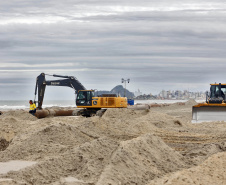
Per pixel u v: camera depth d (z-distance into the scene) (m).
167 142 24.36
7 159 16.39
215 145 20.94
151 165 15.28
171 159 16.64
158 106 73.94
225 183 13.71
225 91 38.53
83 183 12.60
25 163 15.62
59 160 14.84
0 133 22.34
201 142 24.42
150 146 16.92
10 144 18.80
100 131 25.14
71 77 43.47
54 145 17.91
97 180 13.05
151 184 13.16
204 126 34.06
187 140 25.23
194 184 13.30
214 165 16.08
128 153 15.17
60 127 20.20
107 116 38.12
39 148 17.55
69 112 42.31
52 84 43.25
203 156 18.27
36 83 42.75
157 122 32.91
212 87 38.66
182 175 14.23
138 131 28.33
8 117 27.34
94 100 40.28
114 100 40.00
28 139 18.58
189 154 19.03
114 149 16.39
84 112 40.88
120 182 12.99
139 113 40.47
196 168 15.46
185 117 45.38
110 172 13.45
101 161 15.23
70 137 19.66
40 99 42.75
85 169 13.95
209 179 14.09
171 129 30.83
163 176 14.45
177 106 74.25
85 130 22.28
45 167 13.97
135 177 13.67
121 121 30.78
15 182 12.10
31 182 12.61
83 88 43.41
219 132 29.67
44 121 28.38
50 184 12.51
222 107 37.25
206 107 37.56
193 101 82.12
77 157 15.33
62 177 13.44
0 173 13.70
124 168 14.10
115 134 25.62
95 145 16.75
